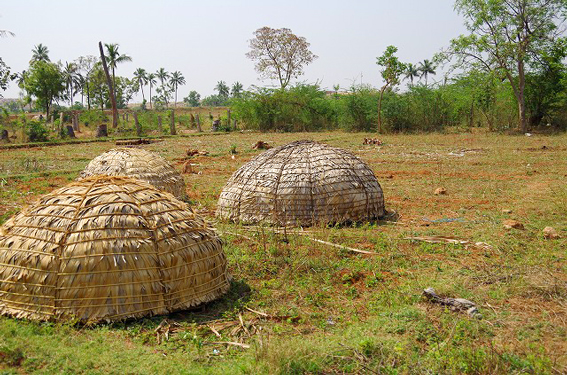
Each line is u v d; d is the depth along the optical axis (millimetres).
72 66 72250
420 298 5285
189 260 5090
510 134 29938
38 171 16344
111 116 49219
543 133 29906
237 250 7289
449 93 35688
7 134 28266
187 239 5172
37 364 3820
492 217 9266
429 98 35125
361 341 4207
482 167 16531
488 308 5039
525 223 8719
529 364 3812
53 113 46656
